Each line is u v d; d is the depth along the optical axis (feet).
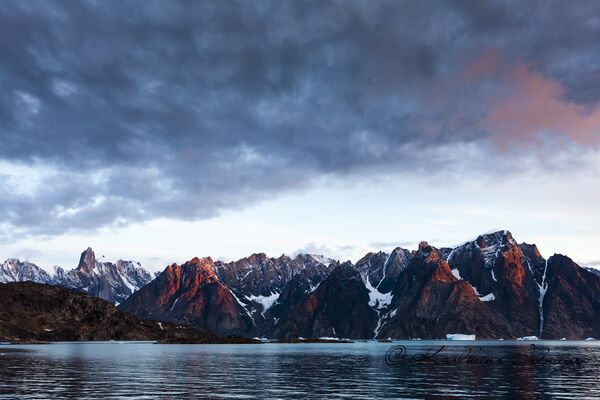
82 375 319.68
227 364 447.83
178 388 249.75
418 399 212.23
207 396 221.46
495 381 280.51
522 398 214.28
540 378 299.38
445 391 237.04
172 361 495.41
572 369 376.07
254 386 260.01
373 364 443.73
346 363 461.78
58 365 415.23
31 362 456.45
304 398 215.72
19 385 258.57
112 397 216.13
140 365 426.51
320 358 566.77
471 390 240.32
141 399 211.00
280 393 231.71
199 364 447.01
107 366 410.31
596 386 255.70
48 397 214.90
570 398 214.48
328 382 279.90
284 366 418.72
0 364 426.92
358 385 263.70
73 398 211.82
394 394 227.61
